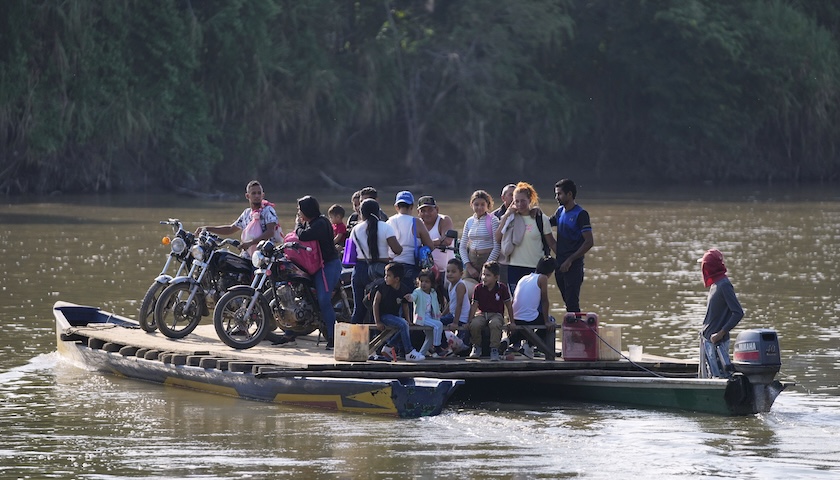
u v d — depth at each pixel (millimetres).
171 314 53594
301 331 46438
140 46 188375
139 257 90250
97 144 184375
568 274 45688
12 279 75625
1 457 33656
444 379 39719
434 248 45531
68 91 176875
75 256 90625
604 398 41875
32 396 42156
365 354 41625
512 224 45844
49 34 174625
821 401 41562
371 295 42750
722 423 38219
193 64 191500
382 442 35469
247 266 47656
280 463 33031
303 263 45281
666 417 39219
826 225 128375
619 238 111750
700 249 100688
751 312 64062
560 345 49188
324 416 39031
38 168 179875
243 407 40375
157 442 35438
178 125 192125
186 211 146125
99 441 35562
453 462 33219
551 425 37938
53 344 52938
